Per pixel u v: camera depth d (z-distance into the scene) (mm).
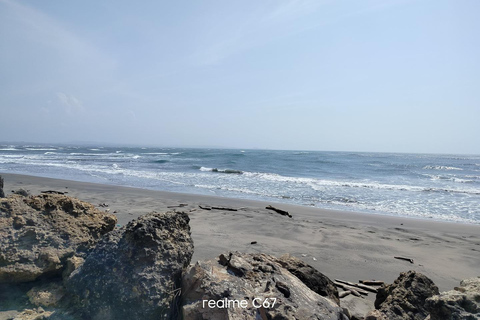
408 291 3363
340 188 16844
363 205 12500
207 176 20984
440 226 9055
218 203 10938
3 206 3328
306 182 19031
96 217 3773
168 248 2918
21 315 2598
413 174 26453
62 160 33531
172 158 40750
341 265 5434
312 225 8180
